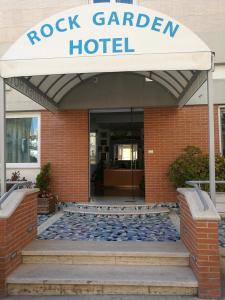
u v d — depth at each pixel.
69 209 8.53
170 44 4.81
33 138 9.66
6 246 4.39
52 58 4.93
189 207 4.56
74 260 4.89
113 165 11.86
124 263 4.83
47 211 8.38
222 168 8.06
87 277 4.36
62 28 4.96
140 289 4.27
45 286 4.35
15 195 5.02
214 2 8.85
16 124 9.77
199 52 4.75
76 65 4.92
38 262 4.94
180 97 7.98
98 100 9.10
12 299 4.20
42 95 7.62
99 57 4.90
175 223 7.12
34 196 5.73
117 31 4.90
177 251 4.85
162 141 8.98
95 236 5.94
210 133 4.70
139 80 8.98
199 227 4.20
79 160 9.27
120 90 9.04
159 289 4.25
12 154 9.74
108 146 11.64
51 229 6.56
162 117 9.02
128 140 11.60
